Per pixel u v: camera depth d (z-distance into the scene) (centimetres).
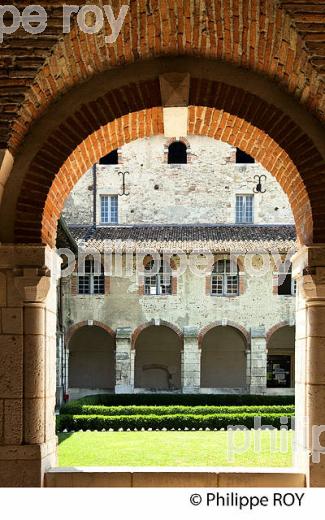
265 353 2456
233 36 531
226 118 645
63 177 614
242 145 705
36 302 570
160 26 521
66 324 2492
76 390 2642
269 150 637
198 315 2497
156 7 495
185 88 575
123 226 2805
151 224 2827
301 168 573
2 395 563
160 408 1822
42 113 576
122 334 2469
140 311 2505
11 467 557
